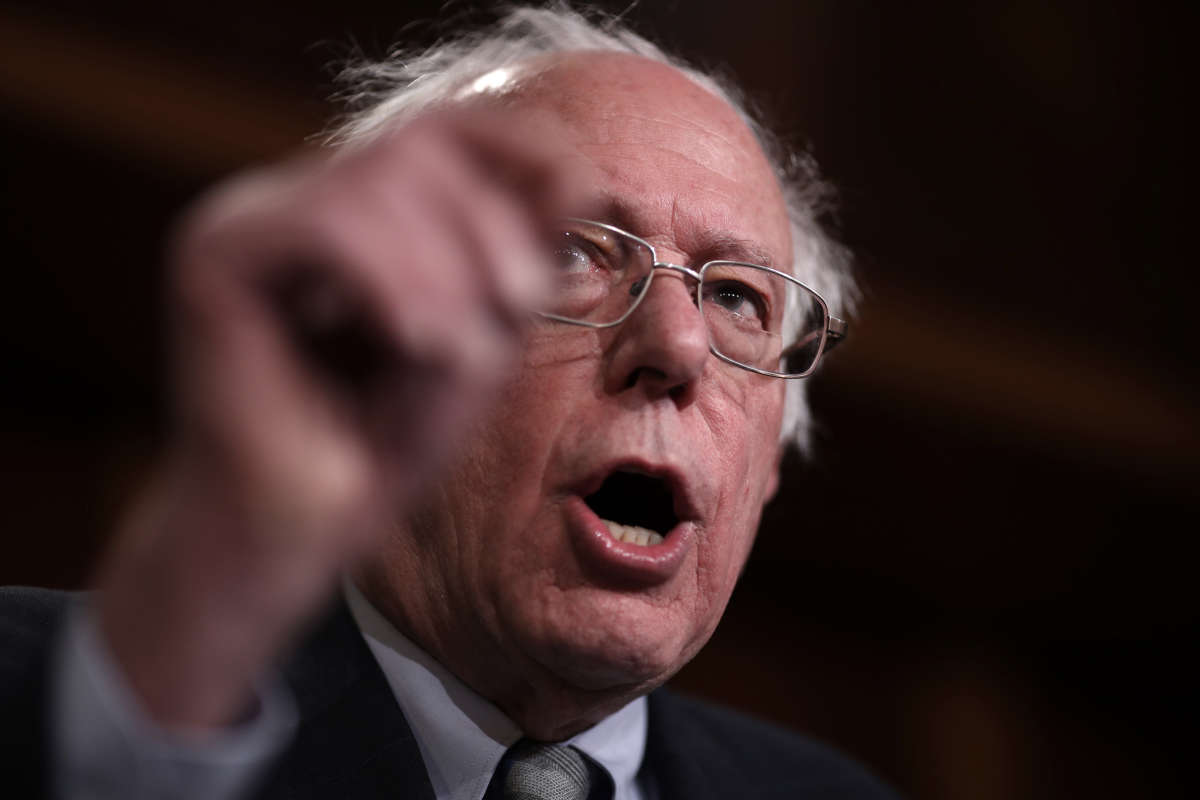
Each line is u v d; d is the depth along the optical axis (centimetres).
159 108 261
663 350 88
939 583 363
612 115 102
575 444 89
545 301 93
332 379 39
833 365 312
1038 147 300
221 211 37
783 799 125
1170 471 332
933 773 350
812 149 287
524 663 91
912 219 301
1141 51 294
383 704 94
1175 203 305
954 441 328
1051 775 363
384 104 122
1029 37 292
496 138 39
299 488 38
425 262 37
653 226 96
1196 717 374
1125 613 368
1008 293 312
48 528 279
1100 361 320
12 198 266
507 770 96
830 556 355
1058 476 336
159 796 41
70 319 283
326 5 256
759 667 344
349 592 102
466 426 93
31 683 52
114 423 291
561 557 89
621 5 175
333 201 37
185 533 38
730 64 272
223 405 37
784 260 108
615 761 104
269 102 265
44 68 255
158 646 39
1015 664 372
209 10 258
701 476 91
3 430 281
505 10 145
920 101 291
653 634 88
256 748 42
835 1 275
